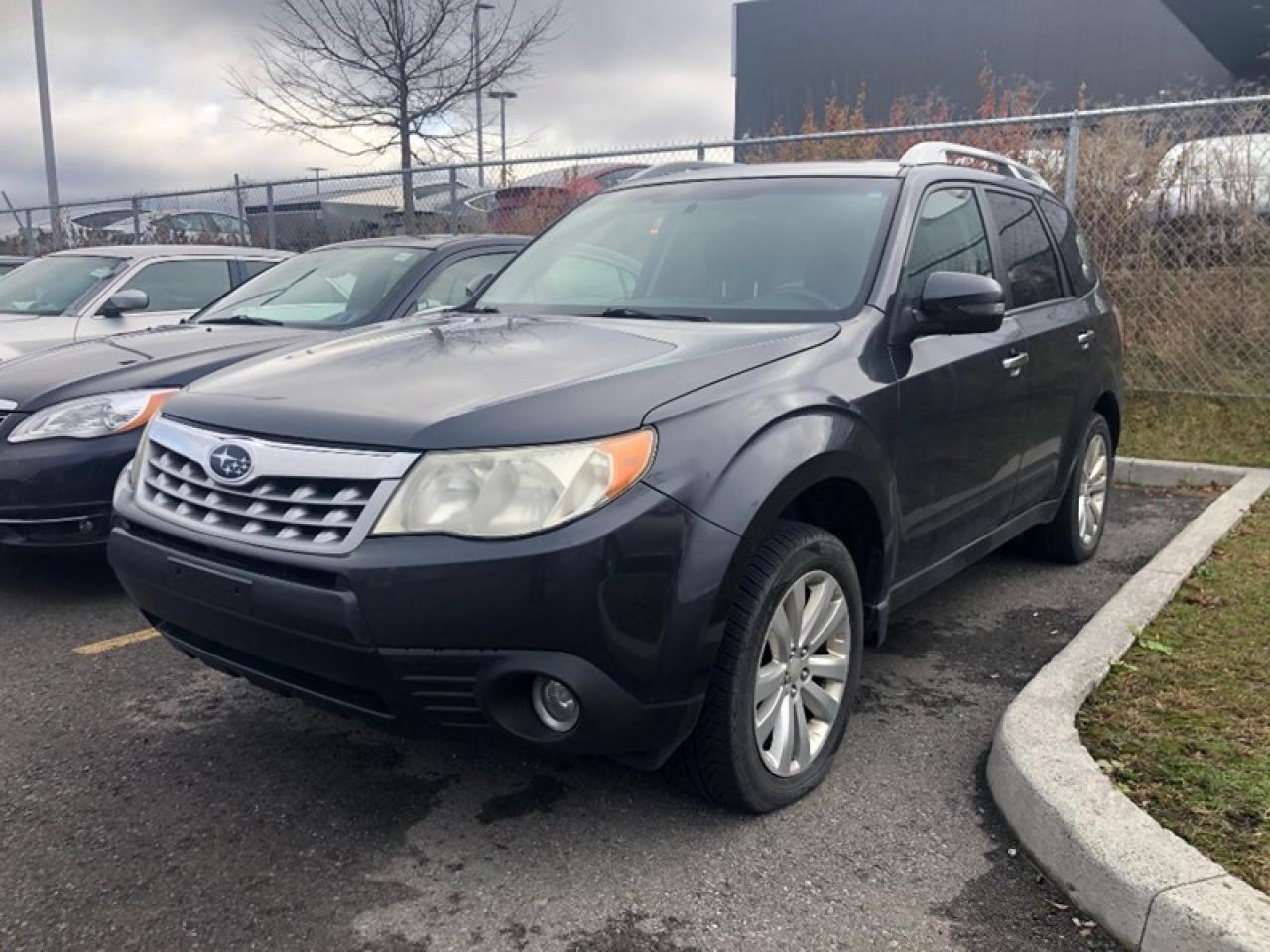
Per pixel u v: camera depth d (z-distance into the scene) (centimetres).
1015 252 468
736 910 264
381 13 1342
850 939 253
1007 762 304
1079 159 841
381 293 609
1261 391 793
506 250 673
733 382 298
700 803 314
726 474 277
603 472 260
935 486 372
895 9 2191
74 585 525
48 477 468
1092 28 2027
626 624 260
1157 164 821
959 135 951
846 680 330
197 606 290
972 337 400
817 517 338
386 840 297
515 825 304
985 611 478
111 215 1639
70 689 400
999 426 414
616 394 279
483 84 1417
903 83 2205
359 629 258
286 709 381
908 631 454
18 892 272
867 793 319
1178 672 359
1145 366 841
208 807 314
